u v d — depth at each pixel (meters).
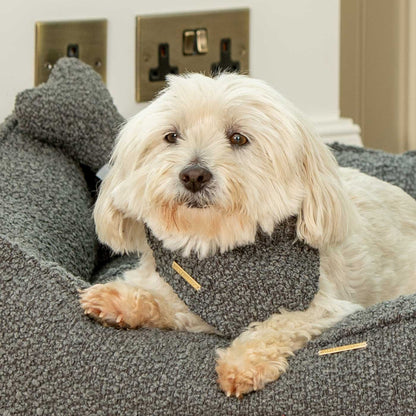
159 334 1.60
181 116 1.70
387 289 2.01
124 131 1.78
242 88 1.70
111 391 1.48
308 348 1.54
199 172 1.59
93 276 2.25
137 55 2.83
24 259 1.65
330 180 1.73
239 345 1.53
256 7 2.81
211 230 1.66
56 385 1.52
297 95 2.86
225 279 1.66
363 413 1.40
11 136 2.26
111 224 1.79
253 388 1.45
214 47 2.81
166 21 2.81
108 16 2.83
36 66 2.85
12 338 1.56
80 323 1.58
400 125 3.18
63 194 2.17
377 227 2.04
